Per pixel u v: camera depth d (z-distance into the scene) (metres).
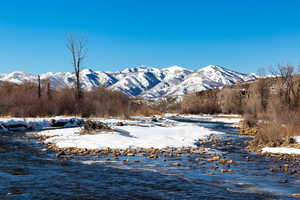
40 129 30.53
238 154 17.27
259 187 9.68
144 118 48.66
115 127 27.33
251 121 39.47
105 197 8.30
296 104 48.81
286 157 15.97
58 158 14.59
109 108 49.00
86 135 22.50
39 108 42.81
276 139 21.25
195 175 11.31
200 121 61.22
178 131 29.97
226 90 105.31
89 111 46.50
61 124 34.06
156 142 20.38
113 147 18.19
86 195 8.47
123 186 9.52
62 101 46.03
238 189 9.41
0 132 27.06
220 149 19.58
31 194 8.45
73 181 10.06
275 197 8.55
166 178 10.73
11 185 9.40
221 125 47.84
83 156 15.28
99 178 10.56
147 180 10.38
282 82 57.69
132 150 17.42
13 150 16.97
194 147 19.73
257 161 14.75
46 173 11.22
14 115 39.66
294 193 9.00
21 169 11.85
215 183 10.12
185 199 8.20
